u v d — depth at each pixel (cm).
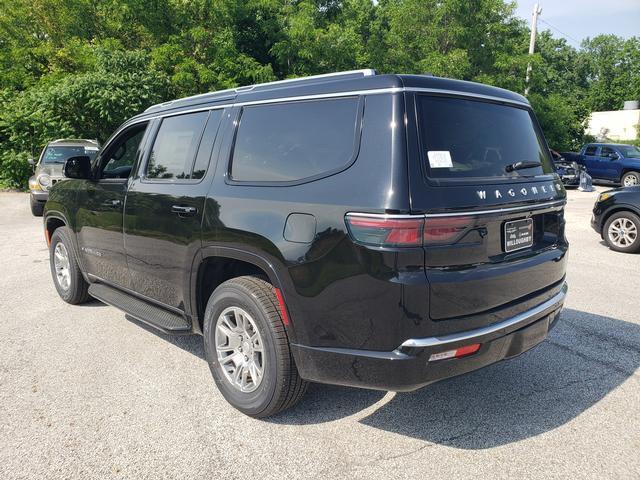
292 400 297
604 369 379
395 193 240
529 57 2306
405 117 253
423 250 239
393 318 240
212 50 1956
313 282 263
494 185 277
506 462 266
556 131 2564
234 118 335
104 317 492
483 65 2317
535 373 373
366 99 266
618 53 6012
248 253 295
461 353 254
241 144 324
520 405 326
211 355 327
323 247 259
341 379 264
